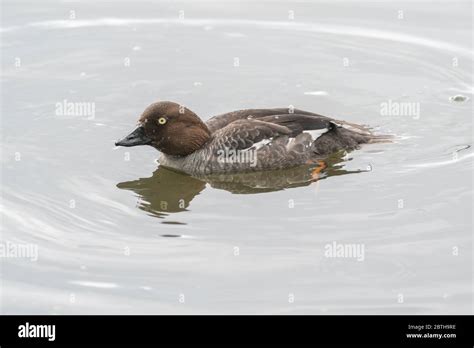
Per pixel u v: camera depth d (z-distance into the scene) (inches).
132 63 794.2
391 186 588.4
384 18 871.7
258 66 791.1
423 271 490.9
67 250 515.2
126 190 592.7
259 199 578.6
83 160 632.4
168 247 516.7
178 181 614.9
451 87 746.2
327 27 857.5
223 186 605.6
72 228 539.8
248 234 530.9
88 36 840.3
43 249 516.7
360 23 863.1
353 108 711.7
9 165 617.9
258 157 612.1
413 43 823.7
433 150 639.1
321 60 800.9
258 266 496.4
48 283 484.7
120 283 483.5
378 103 720.3
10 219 549.6
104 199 577.6
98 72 777.6
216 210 563.8
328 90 746.2
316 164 624.7
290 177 614.9
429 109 706.8
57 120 692.7
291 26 860.6
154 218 552.1
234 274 489.7
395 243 518.0
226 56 810.8
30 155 634.8
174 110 619.2
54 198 576.1
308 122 632.4
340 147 637.9
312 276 487.5
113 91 744.3
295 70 783.1
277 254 508.1
